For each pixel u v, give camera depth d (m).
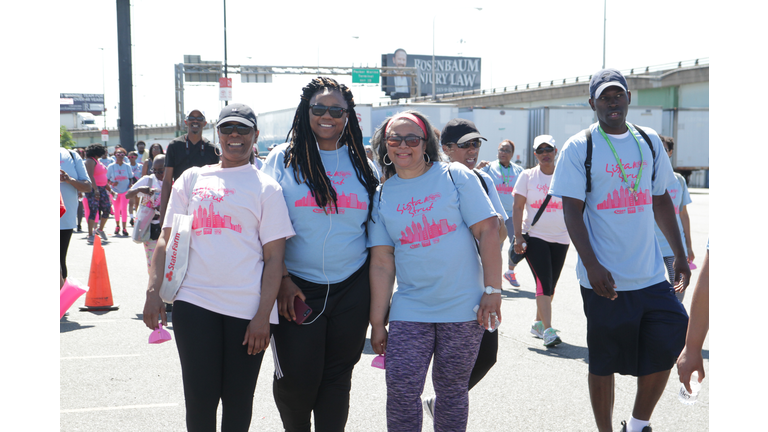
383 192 3.01
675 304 3.20
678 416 3.82
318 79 3.02
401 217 2.91
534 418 3.81
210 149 6.06
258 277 2.77
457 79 91.94
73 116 111.69
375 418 3.80
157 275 2.76
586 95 49.94
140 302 7.09
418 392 2.83
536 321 5.84
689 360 2.25
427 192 2.92
